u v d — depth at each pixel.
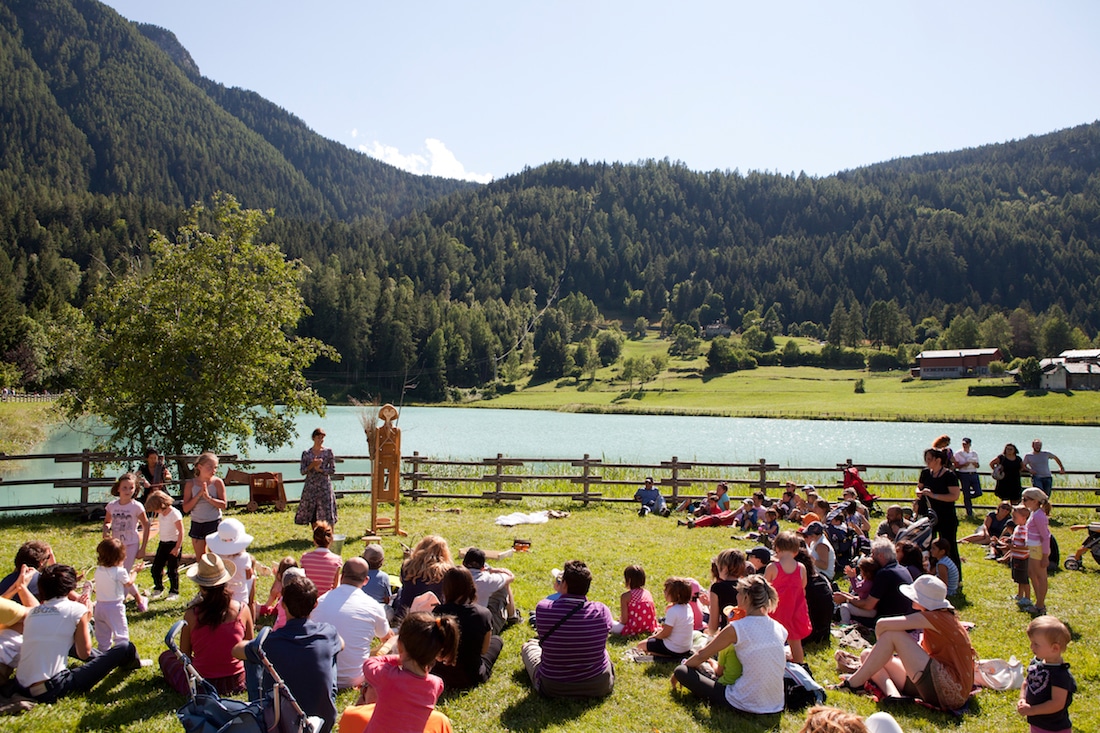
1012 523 11.30
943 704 5.48
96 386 16.89
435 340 105.94
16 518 12.71
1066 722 4.70
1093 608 8.56
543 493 15.67
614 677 5.96
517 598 8.24
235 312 17.45
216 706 4.00
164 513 7.93
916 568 7.73
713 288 198.00
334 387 99.56
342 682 5.49
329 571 7.16
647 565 10.09
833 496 16.19
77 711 5.12
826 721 3.43
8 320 62.81
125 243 119.81
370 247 184.88
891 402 90.00
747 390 110.12
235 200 17.91
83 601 6.37
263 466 25.69
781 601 6.41
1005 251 195.12
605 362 143.62
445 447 44.00
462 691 5.71
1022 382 94.44
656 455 39.41
